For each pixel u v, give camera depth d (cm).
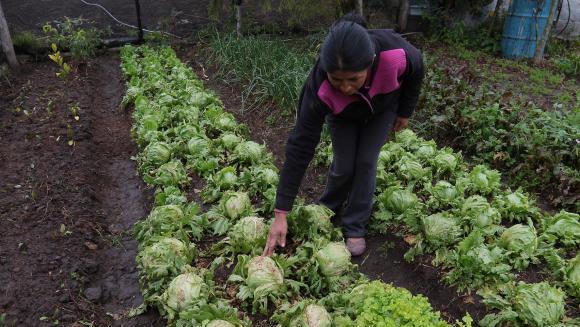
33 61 862
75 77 789
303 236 370
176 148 521
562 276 344
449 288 341
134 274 380
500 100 596
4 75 753
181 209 409
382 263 376
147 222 390
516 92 767
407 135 534
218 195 443
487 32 1015
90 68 843
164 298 314
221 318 296
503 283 326
